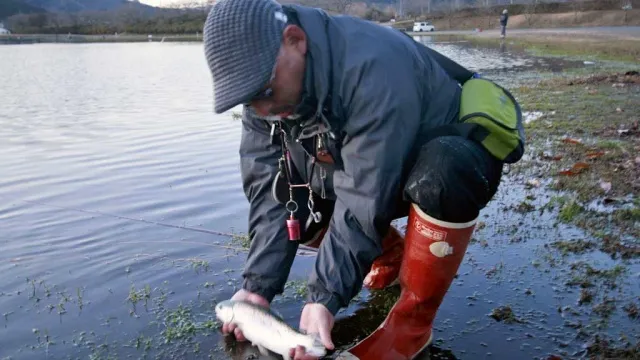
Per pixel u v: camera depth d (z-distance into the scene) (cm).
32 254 371
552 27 5131
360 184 233
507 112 250
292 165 274
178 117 892
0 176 560
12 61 2562
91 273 341
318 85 219
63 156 640
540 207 409
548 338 259
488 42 3033
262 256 283
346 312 295
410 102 225
